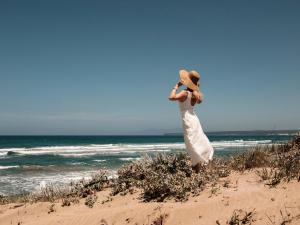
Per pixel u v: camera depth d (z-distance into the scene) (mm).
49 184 14438
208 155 6922
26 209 7262
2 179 17547
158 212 5570
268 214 4770
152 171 7582
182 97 6703
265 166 7258
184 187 6164
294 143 9172
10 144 76125
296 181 5688
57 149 51750
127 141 98125
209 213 5195
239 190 5781
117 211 6008
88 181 8781
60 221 6234
